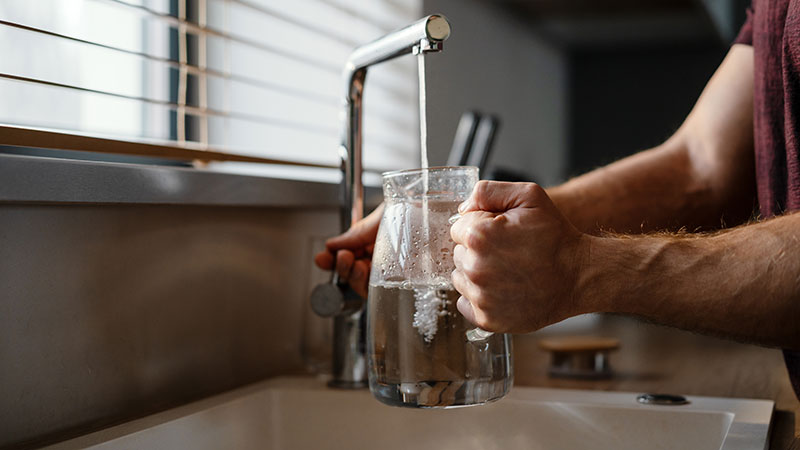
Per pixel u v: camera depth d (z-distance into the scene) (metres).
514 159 2.68
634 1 2.43
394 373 0.55
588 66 3.51
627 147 3.47
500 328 0.52
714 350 1.16
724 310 0.55
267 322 0.92
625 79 3.46
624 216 0.92
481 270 0.51
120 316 0.71
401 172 0.57
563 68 3.38
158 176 0.69
